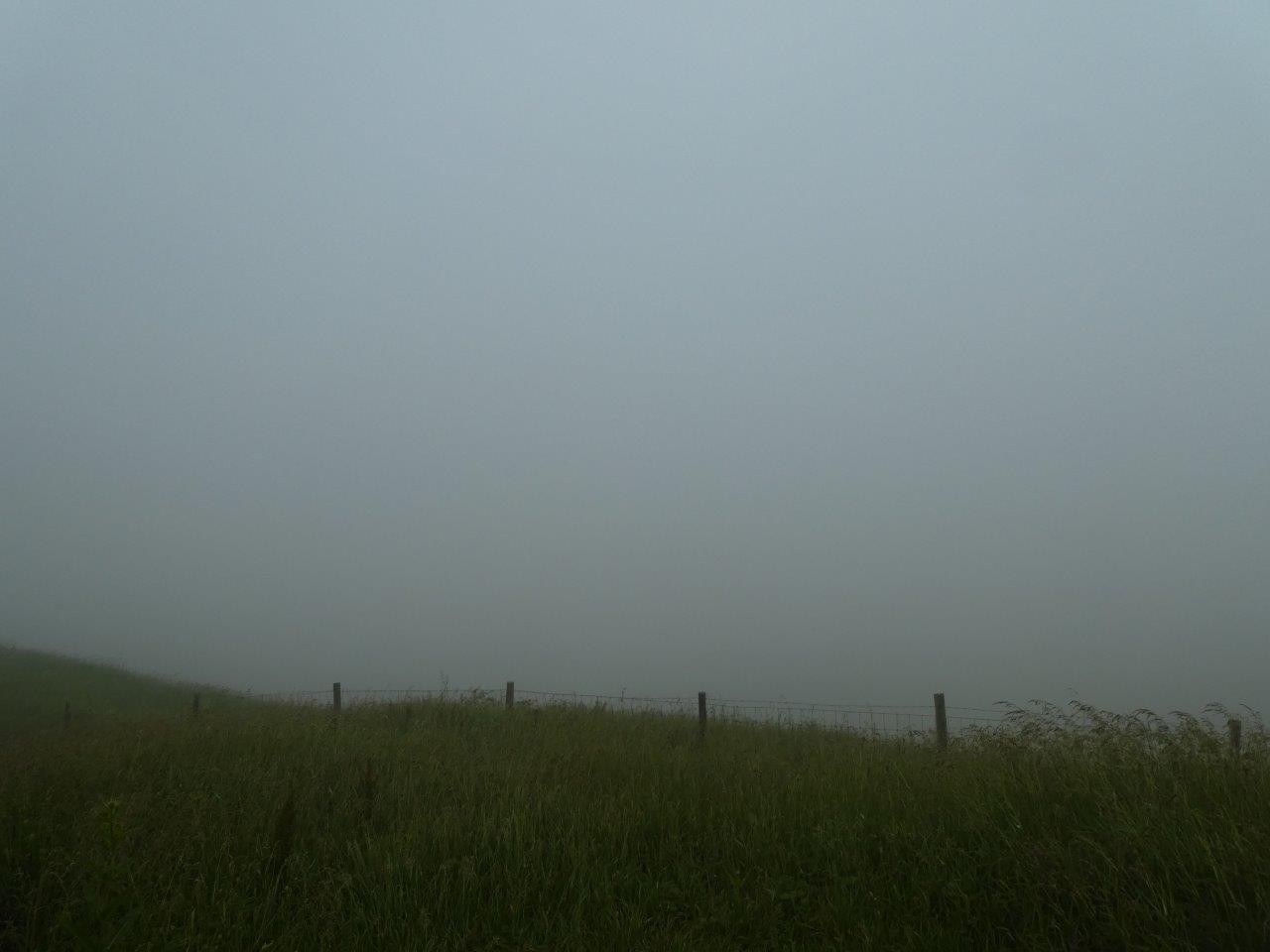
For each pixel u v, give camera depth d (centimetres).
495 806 783
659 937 563
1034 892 558
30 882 631
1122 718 852
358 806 822
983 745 950
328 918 588
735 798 822
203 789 888
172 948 536
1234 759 719
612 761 1063
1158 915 510
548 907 613
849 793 803
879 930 554
